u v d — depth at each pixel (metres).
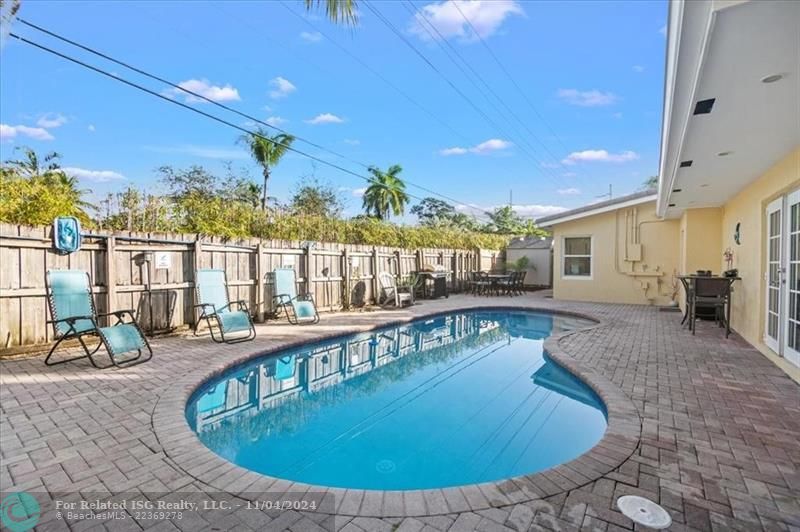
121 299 6.57
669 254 12.19
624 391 4.37
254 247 8.66
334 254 10.71
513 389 5.47
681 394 4.27
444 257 15.59
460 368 6.49
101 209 7.34
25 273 5.57
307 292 9.84
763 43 2.58
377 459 3.64
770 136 4.40
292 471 3.46
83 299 5.60
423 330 9.56
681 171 6.04
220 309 7.05
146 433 3.29
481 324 10.37
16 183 5.91
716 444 3.15
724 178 6.50
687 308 8.74
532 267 18.66
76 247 5.95
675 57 2.85
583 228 13.30
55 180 7.66
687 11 2.33
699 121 3.96
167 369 5.09
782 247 5.53
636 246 12.48
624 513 2.32
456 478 3.35
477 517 2.29
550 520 2.26
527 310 11.80
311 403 4.99
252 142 18.02
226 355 5.82
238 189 14.38
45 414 3.66
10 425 3.43
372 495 2.50
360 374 6.18
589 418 4.46
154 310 6.98
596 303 12.66
